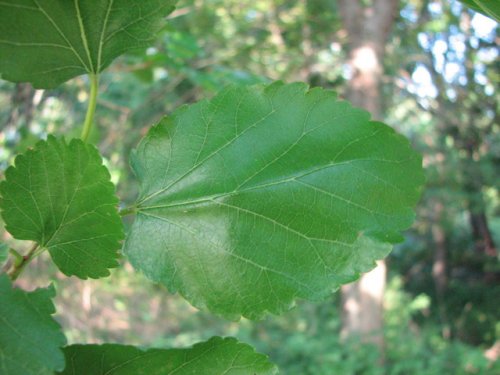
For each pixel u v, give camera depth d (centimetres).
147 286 162
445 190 212
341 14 188
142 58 53
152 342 155
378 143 17
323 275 17
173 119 17
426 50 200
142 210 17
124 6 16
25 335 13
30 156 15
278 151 17
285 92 17
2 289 13
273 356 155
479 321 276
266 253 17
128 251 17
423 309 278
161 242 17
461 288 292
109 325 133
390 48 203
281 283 17
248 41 172
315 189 17
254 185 17
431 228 285
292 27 189
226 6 173
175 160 17
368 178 17
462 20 179
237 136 17
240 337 164
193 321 178
